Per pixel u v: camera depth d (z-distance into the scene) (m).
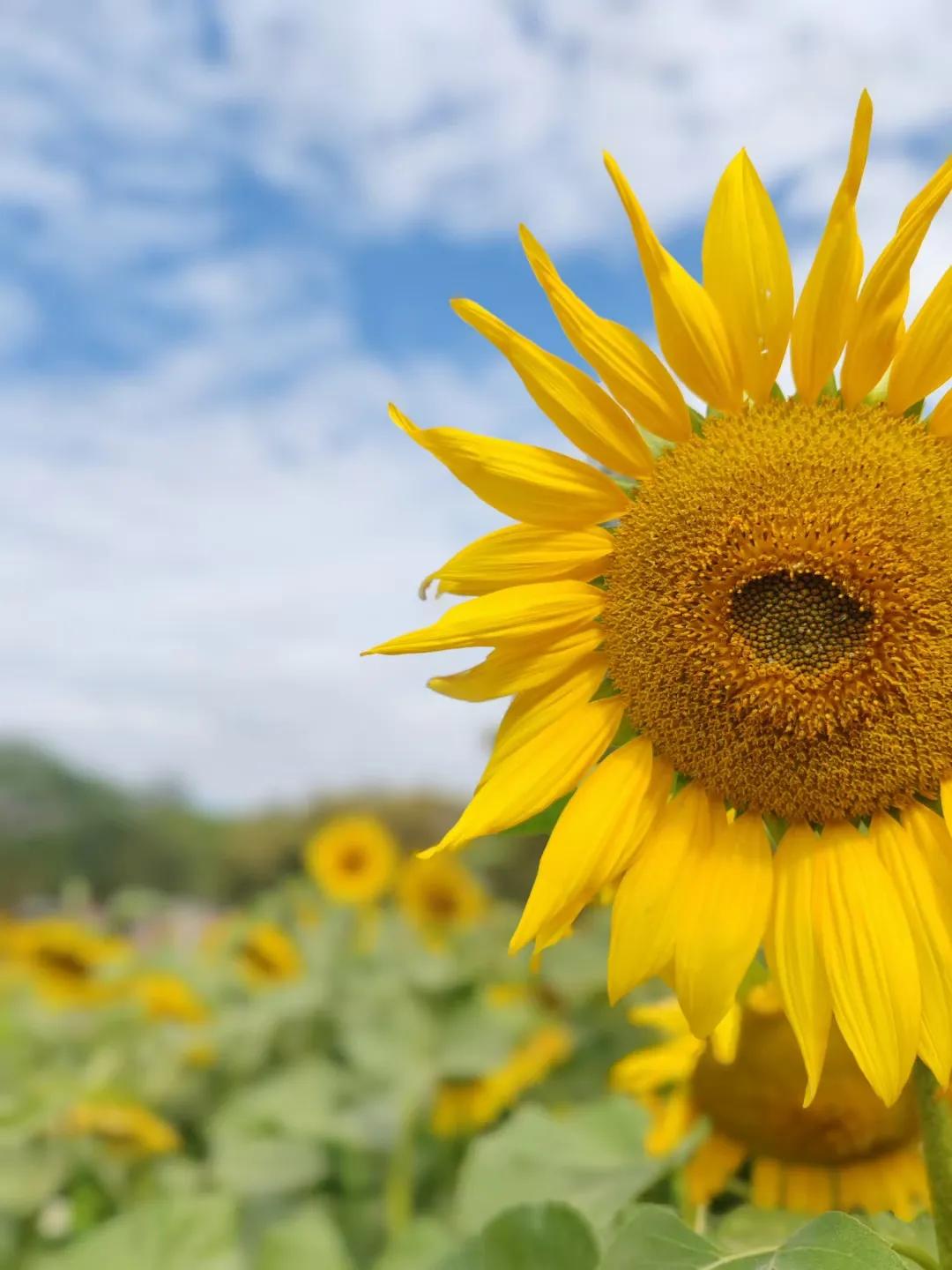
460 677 0.39
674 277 0.37
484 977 1.34
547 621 0.38
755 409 0.38
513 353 0.38
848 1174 0.46
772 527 0.37
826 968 0.35
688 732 0.38
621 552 0.39
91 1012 1.29
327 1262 0.60
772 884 0.36
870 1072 0.33
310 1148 0.95
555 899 0.36
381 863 1.53
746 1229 0.42
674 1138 0.50
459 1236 0.48
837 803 0.37
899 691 0.36
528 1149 0.51
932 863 0.35
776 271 0.36
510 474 0.38
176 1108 1.19
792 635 0.37
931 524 0.36
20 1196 0.85
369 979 1.26
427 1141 1.01
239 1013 1.30
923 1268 0.33
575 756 0.38
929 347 0.35
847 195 0.34
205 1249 0.57
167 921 2.10
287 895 1.80
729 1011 0.37
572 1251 0.37
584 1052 1.13
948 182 0.33
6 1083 1.08
